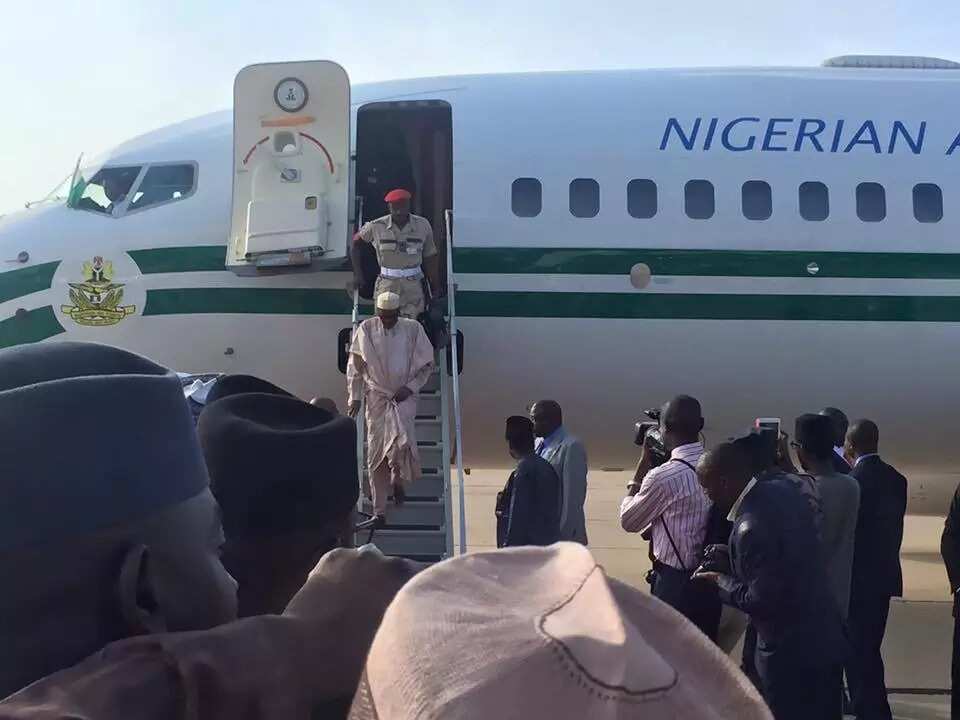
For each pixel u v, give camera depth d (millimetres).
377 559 1589
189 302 8938
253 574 1870
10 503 1218
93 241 9086
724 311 9156
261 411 2012
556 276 9055
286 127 8672
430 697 846
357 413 7449
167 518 1369
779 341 9242
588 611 891
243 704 1297
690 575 5559
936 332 9328
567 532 6855
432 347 7809
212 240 8984
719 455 4742
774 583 4438
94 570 1287
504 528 6941
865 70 10227
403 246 8195
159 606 1381
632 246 9102
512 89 9727
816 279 9234
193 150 9367
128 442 1308
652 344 9148
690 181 9266
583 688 829
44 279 9055
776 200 9281
